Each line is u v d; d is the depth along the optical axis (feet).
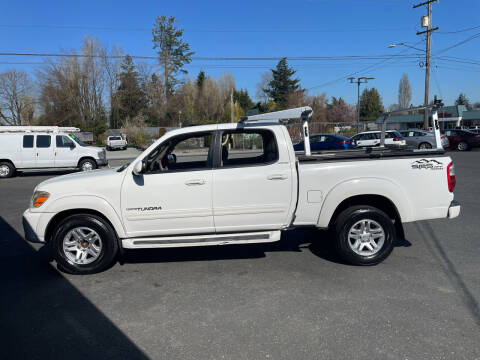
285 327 10.66
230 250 18.24
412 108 17.34
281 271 15.10
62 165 52.90
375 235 15.30
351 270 14.99
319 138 66.18
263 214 15.15
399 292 12.78
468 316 11.02
